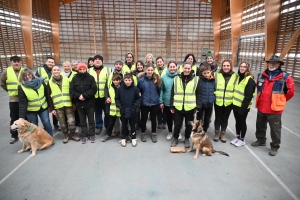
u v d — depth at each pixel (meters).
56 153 3.60
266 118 3.61
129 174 2.99
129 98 3.68
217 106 3.92
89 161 3.34
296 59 10.94
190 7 22.81
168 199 2.49
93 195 2.57
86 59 24.64
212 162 3.30
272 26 12.45
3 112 5.90
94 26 22.86
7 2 14.42
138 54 24.56
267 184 2.76
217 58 24.05
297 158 3.40
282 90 3.26
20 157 3.46
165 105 4.13
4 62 14.16
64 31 23.61
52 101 3.86
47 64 4.55
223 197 2.52
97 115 4.51
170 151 3.66
